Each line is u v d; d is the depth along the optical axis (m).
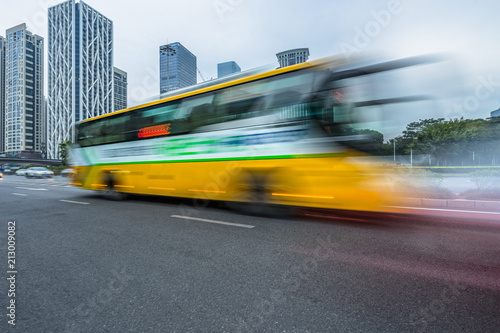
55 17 56.84
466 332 1.84
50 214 6.21
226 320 2.03
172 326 1.97
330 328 1.90
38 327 1.99
